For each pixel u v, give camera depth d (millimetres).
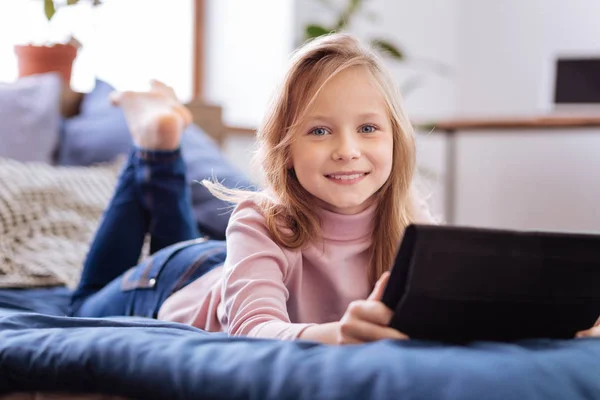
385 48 3141
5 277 1517
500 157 3750
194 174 1975
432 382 608
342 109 949
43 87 2209
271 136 1014
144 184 1419
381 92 979
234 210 1039
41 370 734
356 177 962
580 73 3281
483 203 3805
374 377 620
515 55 3734
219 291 1093
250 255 952
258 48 3283
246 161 3262
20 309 1383
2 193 1682
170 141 1406
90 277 1420
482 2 3828
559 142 3576
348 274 1036
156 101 1479
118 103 1476
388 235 1041
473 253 698
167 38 3291
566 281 739
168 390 668
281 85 1003
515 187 3707
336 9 3330
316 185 961
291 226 1013
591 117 2727
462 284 704
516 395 603
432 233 688
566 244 730
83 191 1858
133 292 1275
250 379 644
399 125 1013
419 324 724
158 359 690
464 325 732
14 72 2719
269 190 1032
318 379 629
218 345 710
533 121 2826
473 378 611
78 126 2199
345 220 1017
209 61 3418
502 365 638
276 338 821
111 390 701
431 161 3820
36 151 2100
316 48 991
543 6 3652
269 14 3273
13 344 767
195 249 1276
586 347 742
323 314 1038
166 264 1267
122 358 704
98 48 3002
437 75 3871
